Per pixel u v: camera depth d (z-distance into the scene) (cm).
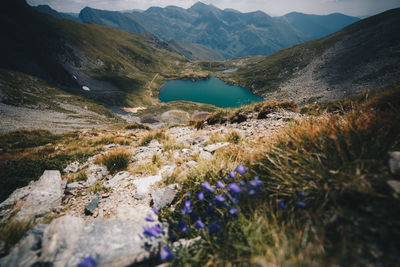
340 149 179
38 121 5662
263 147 280
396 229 120
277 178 196
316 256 122
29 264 161
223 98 15775
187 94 17338
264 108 970
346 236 129
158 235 174
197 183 257
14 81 10481
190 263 146
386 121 193
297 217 160
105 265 159
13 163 662
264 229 155
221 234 159
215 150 446
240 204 185
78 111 9194
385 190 142
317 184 168
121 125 6919
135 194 339
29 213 332
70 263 159
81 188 423
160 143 847
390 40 12288
